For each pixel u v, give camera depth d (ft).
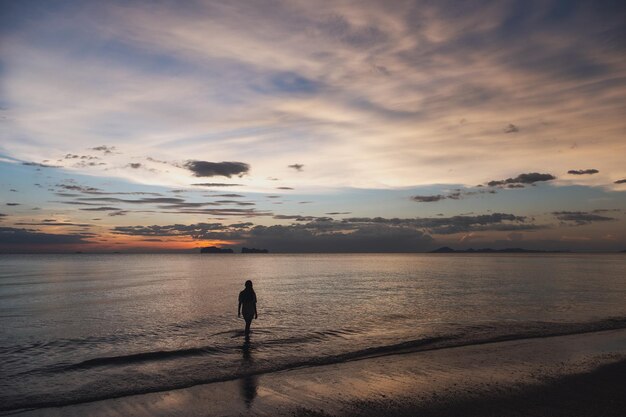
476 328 55.88
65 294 108.68
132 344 47.83
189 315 70.44
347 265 363.35
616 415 26.14
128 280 166.71
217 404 27.40
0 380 33.27
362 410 26.45
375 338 49.52
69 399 28.50
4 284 144.15
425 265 346.74
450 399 28.45
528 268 270.67
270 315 69.87
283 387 30.86
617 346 44.32
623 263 378.32
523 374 34.12
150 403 27.66
